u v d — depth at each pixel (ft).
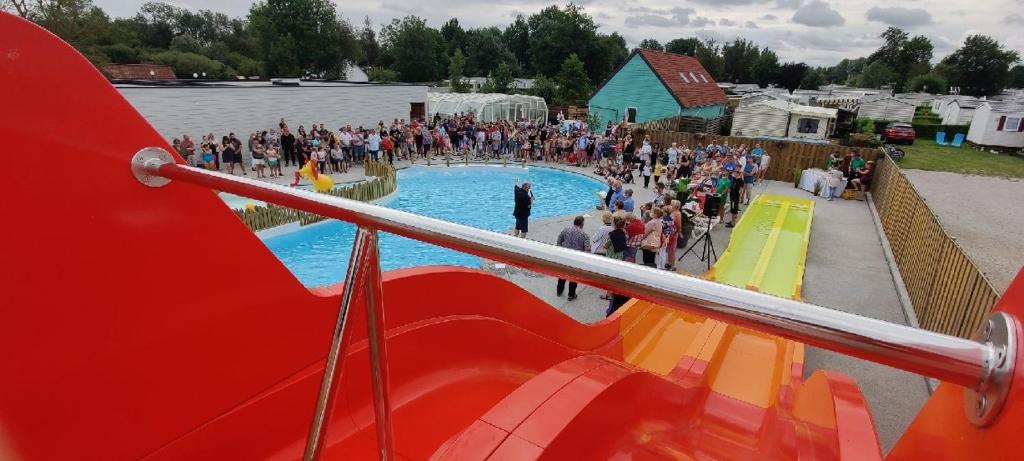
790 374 17.06
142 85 60.64
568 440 5.96
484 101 110.52
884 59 394.11
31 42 4.92
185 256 6.37
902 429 18.81
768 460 9.48
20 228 5.01
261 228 43.06
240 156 62.75
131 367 6.03
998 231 51.49
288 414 7.76
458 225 3.43
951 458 2.50
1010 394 1.95
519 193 41.22
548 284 32.12
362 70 251.19
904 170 90.94
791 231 44.57
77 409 5.66
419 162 80.89
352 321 4.01
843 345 2.27
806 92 237.86
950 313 24.18
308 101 76.28
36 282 5.18
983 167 96.43
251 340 7.22
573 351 14.74
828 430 7.34
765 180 75.72
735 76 393.91
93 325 5.67
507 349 12.34
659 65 120.78
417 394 9.89
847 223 49.26
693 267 36.58
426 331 10.22
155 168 5.65
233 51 278.46
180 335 6.45
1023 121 116.67
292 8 208.95
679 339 21.85
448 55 265.75
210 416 6.86
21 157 4.94
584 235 30.09
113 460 6.01
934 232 28.73
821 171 66.49
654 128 98.43
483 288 11.88
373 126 87.40
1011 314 2.17
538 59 226.99
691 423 10.09
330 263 41.45
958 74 320.91
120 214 5.70
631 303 20.93
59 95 5.12
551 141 83.92
